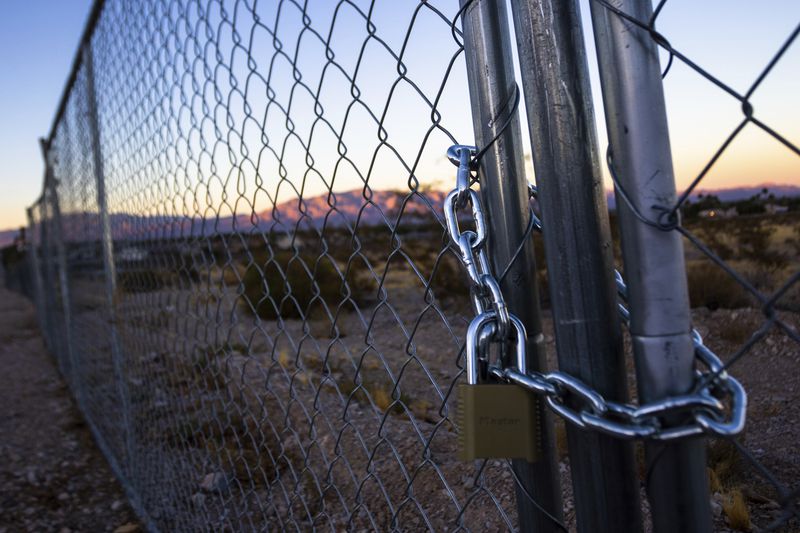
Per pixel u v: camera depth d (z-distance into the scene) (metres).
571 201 0.70
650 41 0.61
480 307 0.78
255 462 3.01
